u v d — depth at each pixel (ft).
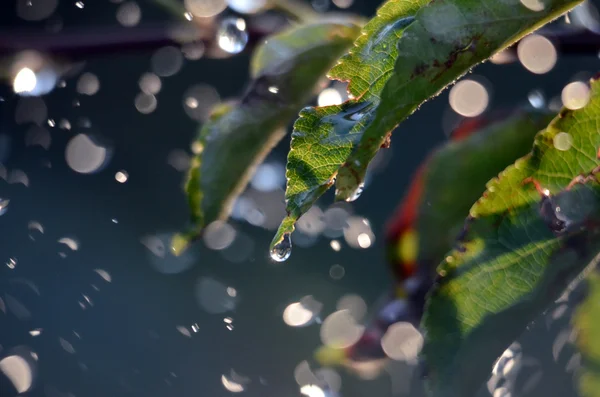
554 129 0.88
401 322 1.10
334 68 0.90
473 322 0.89
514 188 0.89
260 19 1.28
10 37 1.25
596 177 0.88
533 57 1.20
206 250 2.17
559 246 0.88
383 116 0.87
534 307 0.88
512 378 1.12
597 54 1.21
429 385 0.88
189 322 2.10
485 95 1.66
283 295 2.06
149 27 1.27
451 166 1.08
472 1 0.88
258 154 1.06
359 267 2.09
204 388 2.01
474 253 0.89
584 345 0.97
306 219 1.87
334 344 1.15
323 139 0.89
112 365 2.06
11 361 2.00
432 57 0.87
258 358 1.99
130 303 2.15
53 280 2.20
